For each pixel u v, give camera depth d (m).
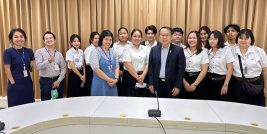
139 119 1.07
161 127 1.06
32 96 2.30
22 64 2.17
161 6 2.88
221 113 1.17
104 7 3.06
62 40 3.26
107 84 1.96
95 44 2.75
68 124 1.11
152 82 2.09
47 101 1.42
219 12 2.79
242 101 2.18
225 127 1.02
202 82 2.20
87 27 3.10
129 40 3.04
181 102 1.39
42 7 3.20
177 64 2.01
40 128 1.04
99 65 1.95
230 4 2.82
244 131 1.01
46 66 2.33
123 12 3.02
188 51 2.23
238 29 2.40
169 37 1.96
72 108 1.26
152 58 2.09
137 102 1.39
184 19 2.87
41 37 3.21
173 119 1.06
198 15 2.82
